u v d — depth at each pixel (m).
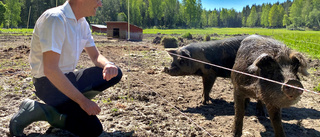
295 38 27.22
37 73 2.93
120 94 5.54
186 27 125.06
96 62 3.35
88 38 3.43
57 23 2.64
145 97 5.44
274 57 3.31
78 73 3.32
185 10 114.19
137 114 4.40
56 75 2.62
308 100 6.22
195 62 6.24
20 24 67.19
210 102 5.98
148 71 8.48
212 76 6.10
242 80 3.84
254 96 3.71
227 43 6.16
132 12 108.00
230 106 5.70
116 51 13.83
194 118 4.78
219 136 4.04
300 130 4.49
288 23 147.25
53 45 2.57
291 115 5.25
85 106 2.72
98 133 3.04
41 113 3.01
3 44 15.16
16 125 2.96
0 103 4.48
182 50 6.33
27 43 16.39
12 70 7.15
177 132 3.95
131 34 27.19
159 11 116.56
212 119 4.80
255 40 4.04
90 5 2.92
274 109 3.32
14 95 4.88
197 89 6.93
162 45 19.66
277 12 154.12
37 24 2.70
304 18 135.88
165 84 7.08
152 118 4.34
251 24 174.62
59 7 2.87
